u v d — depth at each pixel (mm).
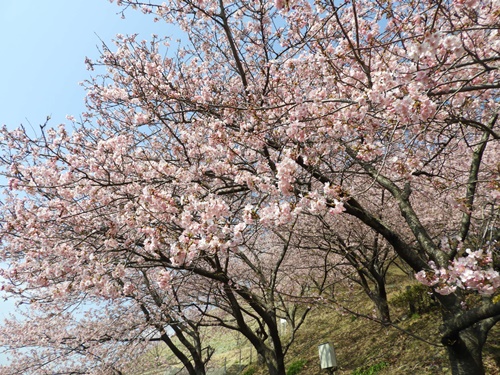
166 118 5469
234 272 9742
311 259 10656
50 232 5133
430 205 8188
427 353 7504
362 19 4473
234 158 4547
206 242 3502
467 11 2877
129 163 4992
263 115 4590
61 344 9320
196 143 4730
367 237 9328
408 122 2982
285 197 4227
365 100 3225
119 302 8398
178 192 4910
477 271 2711
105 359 8398
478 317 3238
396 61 3729
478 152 4691
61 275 4684
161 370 12539
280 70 5148
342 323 13078
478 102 4117
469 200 4328
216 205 3594
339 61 4621
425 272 3256
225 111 5094
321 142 4336
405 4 3865
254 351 15688
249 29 6160
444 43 2391
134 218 4328
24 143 5867
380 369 7875
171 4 6098
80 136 6176
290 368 11062
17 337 9781
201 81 6625
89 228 5152
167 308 7383
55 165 5141
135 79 6102
